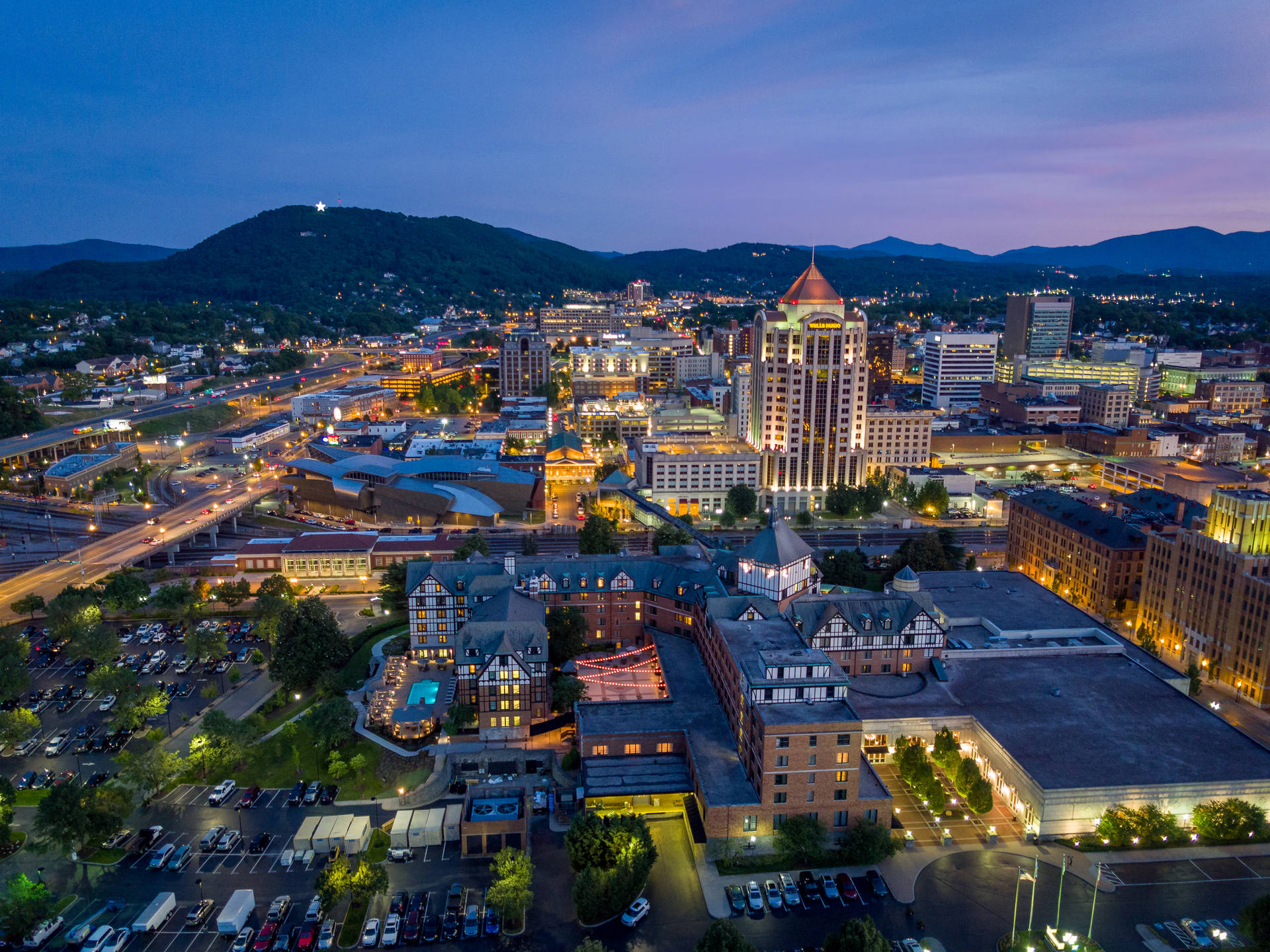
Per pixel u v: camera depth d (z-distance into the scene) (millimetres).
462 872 117875
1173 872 116000
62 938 104750
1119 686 152750
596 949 93125
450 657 173375
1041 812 121438
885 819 122188
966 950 102125
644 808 130500
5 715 144750
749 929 106000
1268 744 146500
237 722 143375
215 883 115500
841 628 156125
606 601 181125
